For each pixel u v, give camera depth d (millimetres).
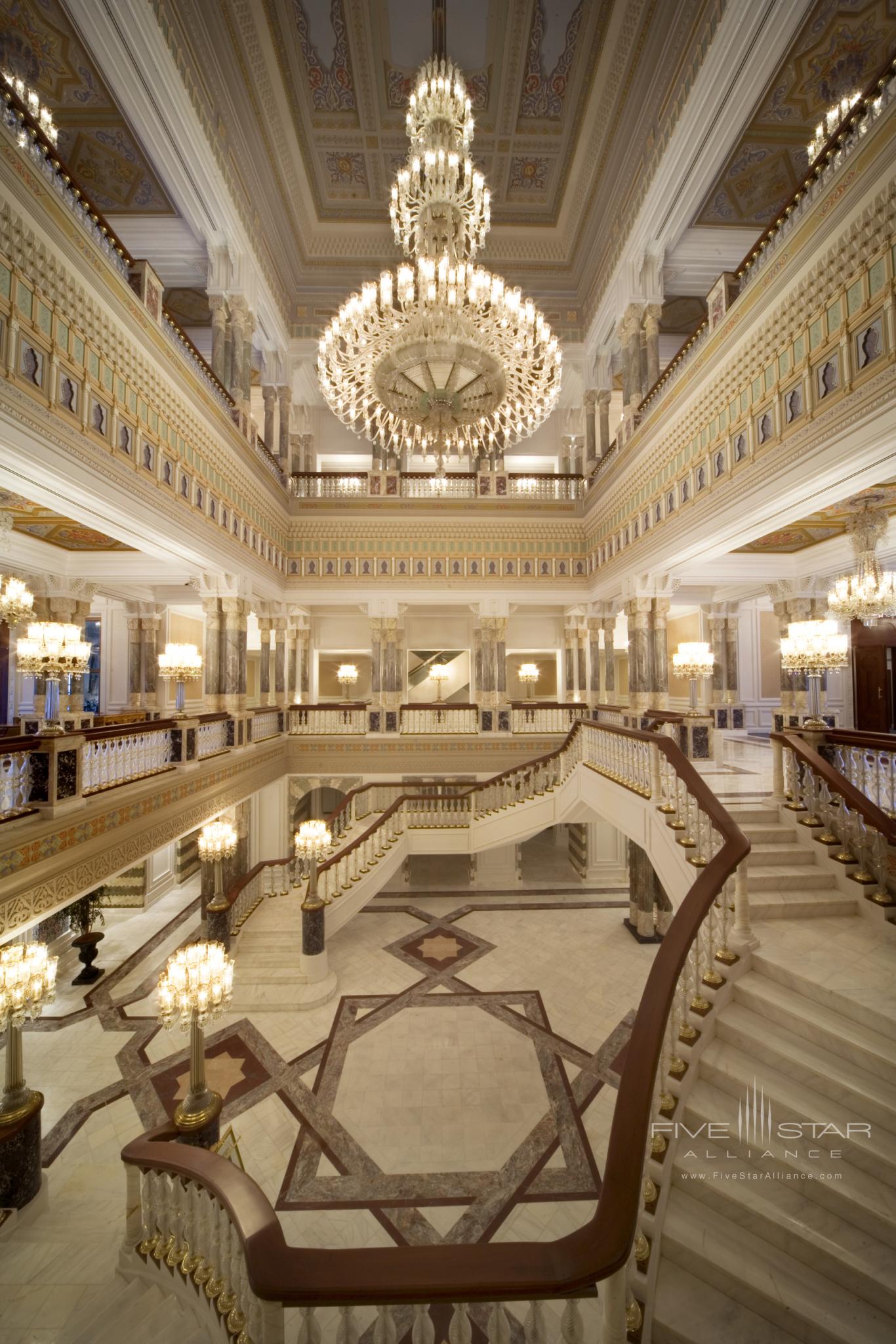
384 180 11859
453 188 6480
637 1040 2988
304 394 15305
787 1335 2590
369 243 13133
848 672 13586
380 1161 5918
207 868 9961
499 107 10359
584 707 13984
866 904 4789
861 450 4824
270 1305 2135
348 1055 7637
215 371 10266
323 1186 5621
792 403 5727
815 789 5824
